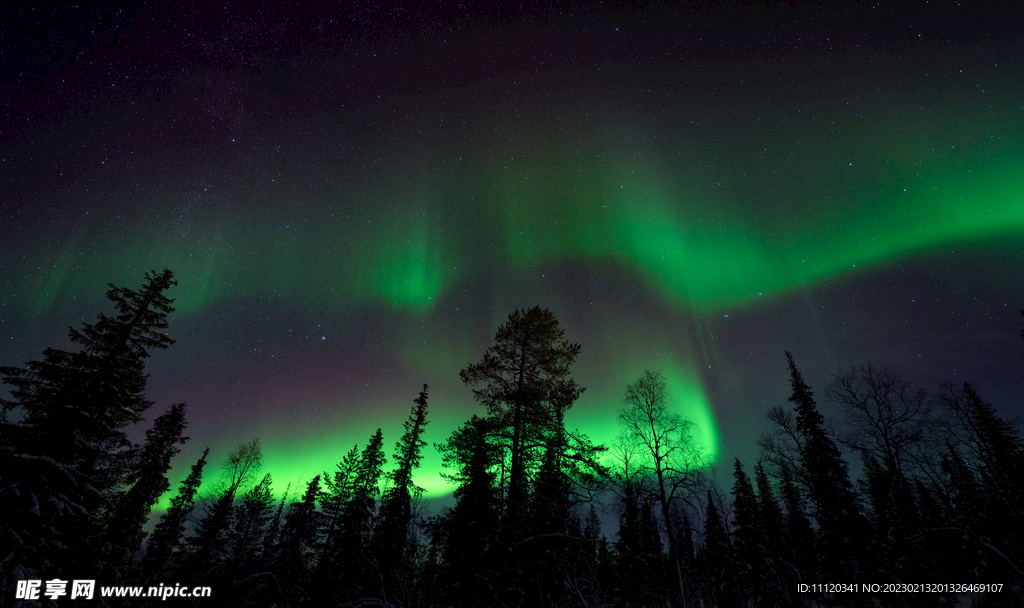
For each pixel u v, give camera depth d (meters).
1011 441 19.66
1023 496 13.80
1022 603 11.39
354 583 21.80
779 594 26.44
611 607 14.58
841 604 19.38
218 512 31.56
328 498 28.97
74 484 15.45
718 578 27.08
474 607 13.88
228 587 16.50
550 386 18.20
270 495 37.38
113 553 20.11
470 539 16.97
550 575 14.30
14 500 14.09
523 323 19.17
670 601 22.78
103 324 19.16
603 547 23.59
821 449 23.69
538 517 15.55
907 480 18.95
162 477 24.38
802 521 26.62
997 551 10.92
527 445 16.72
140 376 19.53
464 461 20.06
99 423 17.47
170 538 28.31
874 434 21.45
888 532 16.39
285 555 25.81
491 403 18.08
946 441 19.61
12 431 15.67
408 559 16.14
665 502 20.94
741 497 30.86
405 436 29.33
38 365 17.62
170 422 25.62
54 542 15.05
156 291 20.61
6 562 13.45
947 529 12.89
